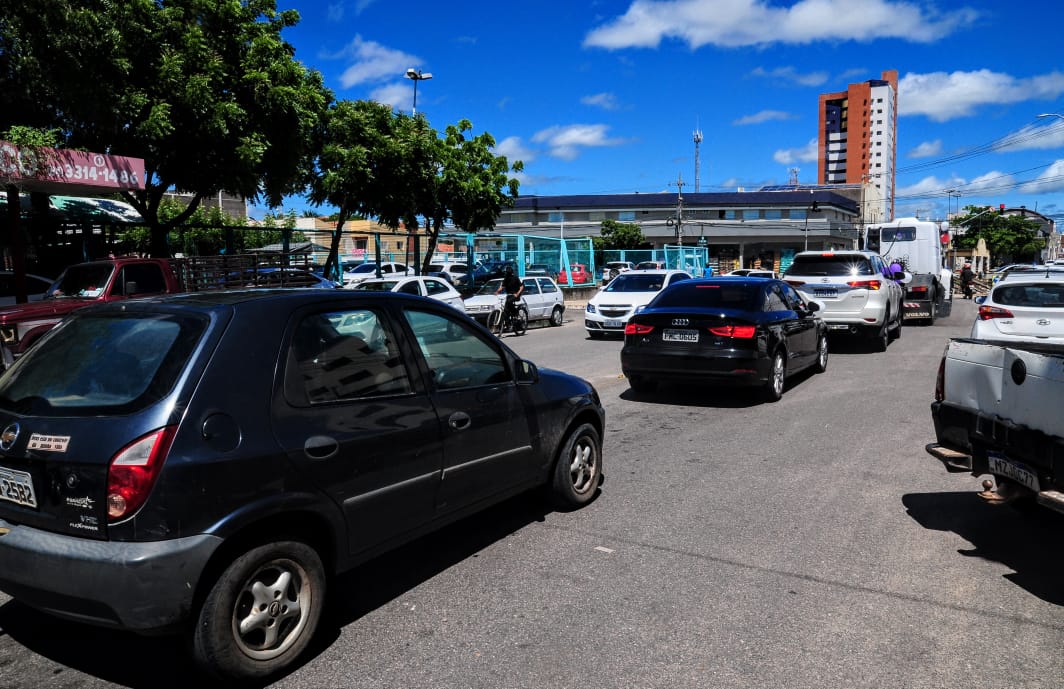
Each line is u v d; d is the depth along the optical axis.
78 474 2.87
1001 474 4.23
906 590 3.94
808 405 9.10
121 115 13.19
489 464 4.35
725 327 8.76
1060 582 4.03
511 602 3.84
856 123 140.38
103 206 17.88
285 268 14.91
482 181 24.48
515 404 4.59
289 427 3.19
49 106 13.18
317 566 3.27
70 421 2.99
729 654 3.29
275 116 15.12
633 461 6.61
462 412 4.12
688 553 4.47
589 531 4.86
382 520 3.61
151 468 2.79
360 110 19.89
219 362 3.07
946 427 4.75
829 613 3.68
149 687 3.09
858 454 6.75
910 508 5.26
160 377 3.00
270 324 3.31
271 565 3.10
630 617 3.65
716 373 8.76
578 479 5.28
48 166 11.69
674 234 81.38
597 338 18.14
